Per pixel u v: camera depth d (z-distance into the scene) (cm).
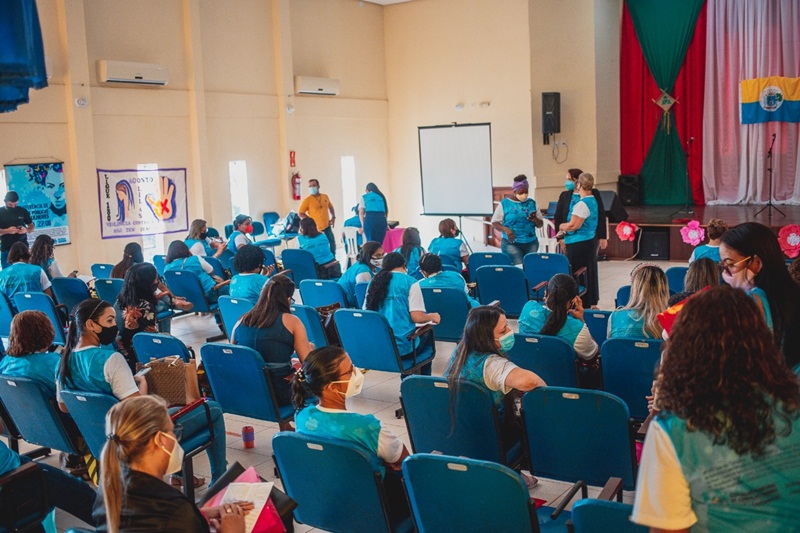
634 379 414
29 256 761
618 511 221
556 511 293
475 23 1459
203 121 1234
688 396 152
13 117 999
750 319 154
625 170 1551
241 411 476
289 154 1382
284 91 1365
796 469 150
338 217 1505
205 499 271
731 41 1444
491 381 356
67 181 1070
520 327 478
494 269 720
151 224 1180
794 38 1390
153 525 227
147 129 1170
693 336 155
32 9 171
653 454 156
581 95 1430
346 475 304
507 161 1455
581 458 348
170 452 237
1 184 1002
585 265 808
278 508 261
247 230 996
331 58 1468
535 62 1406
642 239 1237
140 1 1146
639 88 1519
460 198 1480
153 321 539
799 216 1273
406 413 386
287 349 461
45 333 427
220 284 782
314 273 916
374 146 1575
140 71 1123
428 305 639
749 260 277
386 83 1591
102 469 229
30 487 328
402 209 1617
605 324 539
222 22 1273
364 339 549
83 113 1069
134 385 399
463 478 264
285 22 1358
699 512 153
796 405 152
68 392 389
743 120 1435
